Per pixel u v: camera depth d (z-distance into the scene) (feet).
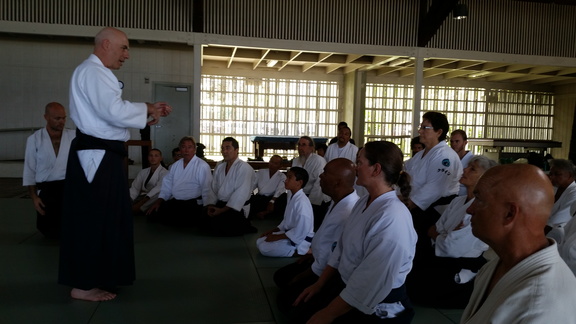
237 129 41.37
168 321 8.05
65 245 8.69
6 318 8.01
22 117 30.42
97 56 8.38
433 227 10.02
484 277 3.56
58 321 7.95
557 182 11.66
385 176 6.35
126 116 8.23
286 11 27.61
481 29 29.60
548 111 47.24
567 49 30.63
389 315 6.33
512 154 38.52
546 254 2.96
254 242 13.98
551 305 2.74
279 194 18.52
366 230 6.26
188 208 16.08
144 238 14.26
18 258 11.70
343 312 6.06
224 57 35.91
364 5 28.40
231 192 15.24
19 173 29.04
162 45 31.68
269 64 37.83
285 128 42.34
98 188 8.57
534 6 29.94
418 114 29.53
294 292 8.16
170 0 26.37
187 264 11.54
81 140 8.57
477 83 45.03
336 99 43.11
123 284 9.04
